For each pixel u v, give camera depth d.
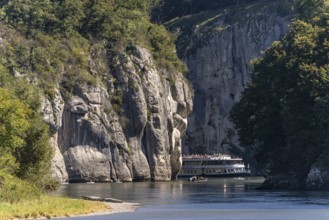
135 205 121.31
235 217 101.31
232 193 154.00
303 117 162.50
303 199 131.25
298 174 164.12
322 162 159.25
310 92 162.12
